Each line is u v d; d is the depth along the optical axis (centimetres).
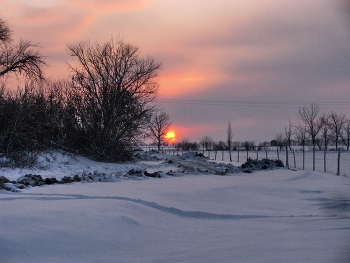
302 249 505
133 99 3316
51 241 606
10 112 2450
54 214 752
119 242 653
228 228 801
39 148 2669
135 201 1023
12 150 2320
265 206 1138
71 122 3178
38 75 3362
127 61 3331
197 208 1055
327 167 3403
